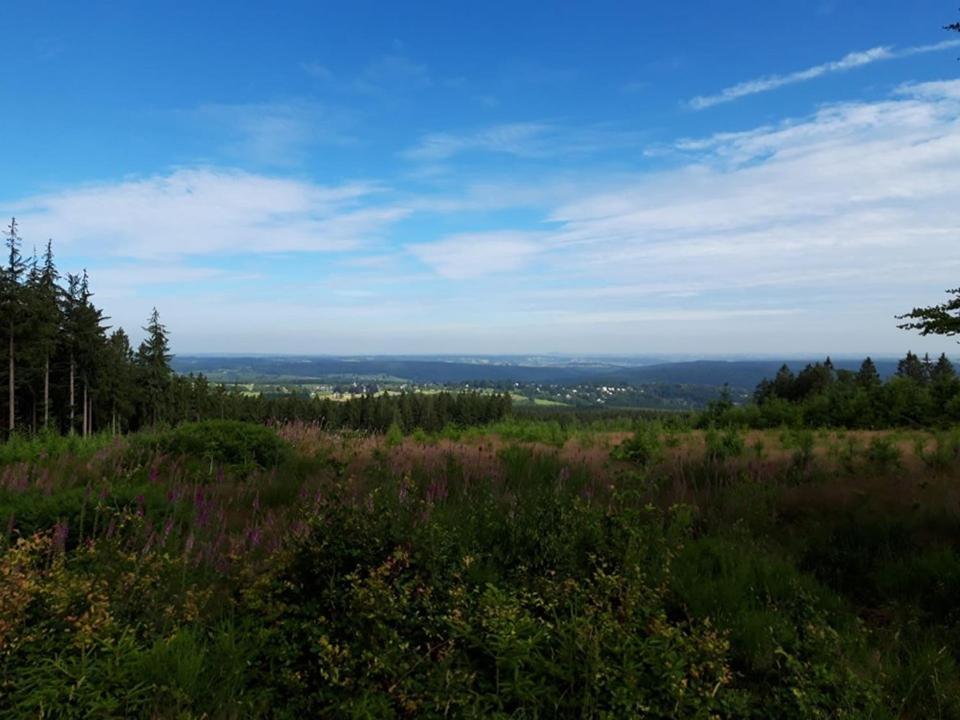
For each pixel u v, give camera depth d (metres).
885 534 5.84
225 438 8.88
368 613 3.32
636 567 4.02
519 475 8.31
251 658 3.23
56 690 2.69
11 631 2.98
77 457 9.15
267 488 7.23
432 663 3.17
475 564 4.33
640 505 6.80
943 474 8.60
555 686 3.05
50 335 40.44
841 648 3.63
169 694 2.82
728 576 4.78
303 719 2.95
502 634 3.21
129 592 3.63
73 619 3.15
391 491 6.20
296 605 3.60
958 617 4.25
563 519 4.91
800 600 4.28
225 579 4.31
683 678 3.03
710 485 8.05
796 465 9.42
